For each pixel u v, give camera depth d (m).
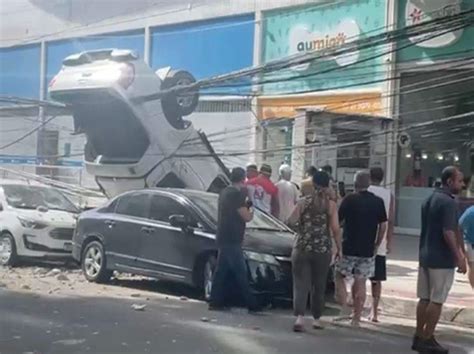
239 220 9.88
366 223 8.94
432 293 7.79
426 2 19.41
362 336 8.64
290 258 10.34
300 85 22.55
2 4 33.19
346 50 15.88
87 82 15.94
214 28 25.28
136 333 8.30
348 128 19.27
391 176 20.14
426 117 20.20
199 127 25.05
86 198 20.36
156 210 11.70
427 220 7.84
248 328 8.80
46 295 10.87
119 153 16.36
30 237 13.99
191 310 9.94
